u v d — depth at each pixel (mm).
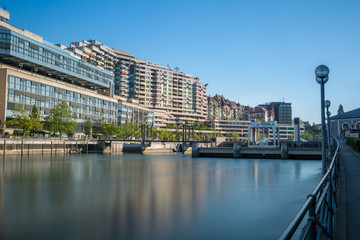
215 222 20688
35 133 105438
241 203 26797
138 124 165000
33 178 44000
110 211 23703
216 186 37312
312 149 84250
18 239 17484
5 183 39031
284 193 32250
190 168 62375
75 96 127625
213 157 100375
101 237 17672
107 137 135375
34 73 122188
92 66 148500
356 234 9055
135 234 18297
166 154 125562
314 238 6176
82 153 113125
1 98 93500
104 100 148250
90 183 39469
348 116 149250
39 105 107812
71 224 20234
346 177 20656
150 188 35406
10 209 24375
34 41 112125
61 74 131500
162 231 18719
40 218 21734
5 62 110000
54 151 100500
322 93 16609
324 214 8148
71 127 105562
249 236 17875
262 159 89750
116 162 77000
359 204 12727
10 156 82438
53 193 31828
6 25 105375
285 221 21031
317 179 44656
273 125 103438
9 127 93438
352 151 48781
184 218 21641
